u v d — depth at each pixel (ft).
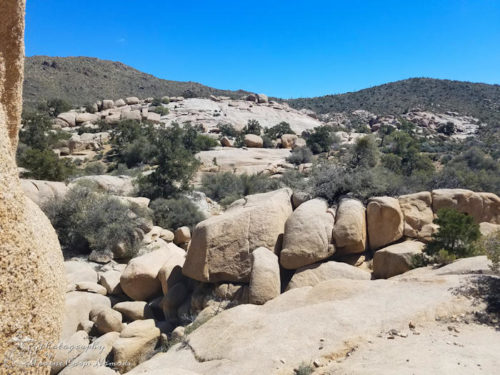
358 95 488.02
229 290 31.27
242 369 17.13
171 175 83.87
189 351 20.89
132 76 495.41
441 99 406.00
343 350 17.61
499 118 324.60
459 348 15.88
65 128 211.20
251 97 306.76
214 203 92.58
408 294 22.18
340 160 54.39
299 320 20.59
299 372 16.34
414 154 131.54
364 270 32.58
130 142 152.76
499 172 118.21
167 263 37.35
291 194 40.45
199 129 209.56
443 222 30.22
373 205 34.45
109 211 55.36
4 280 6.91
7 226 7.13
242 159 132.05
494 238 23.47
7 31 9.14
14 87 9.57
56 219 54.65
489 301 20.02
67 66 441.27
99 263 49.75
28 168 80.94
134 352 26.71
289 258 31.55
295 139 195.42
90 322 32.32
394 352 16.29
